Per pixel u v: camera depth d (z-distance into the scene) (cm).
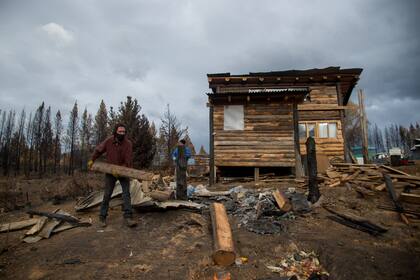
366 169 877
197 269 340
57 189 1025
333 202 632
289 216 547
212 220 478
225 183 1144
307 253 396
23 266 345
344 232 468
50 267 340
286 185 944
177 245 410
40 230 466
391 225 495
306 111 1480
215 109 1212
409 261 353
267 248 407
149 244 412
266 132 1177
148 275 323
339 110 1468
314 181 640
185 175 647
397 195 657
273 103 1195
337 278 325
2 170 2919
